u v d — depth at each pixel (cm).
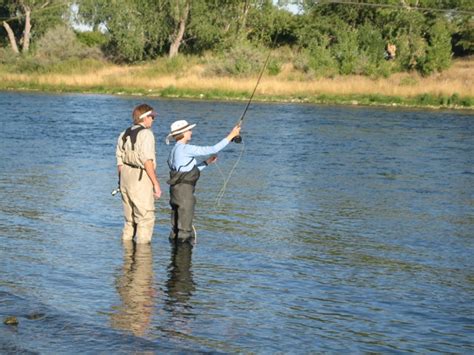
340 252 838
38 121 2502
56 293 654
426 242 896
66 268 739
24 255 786
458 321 612
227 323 590
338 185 1310
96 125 2386
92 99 3856
